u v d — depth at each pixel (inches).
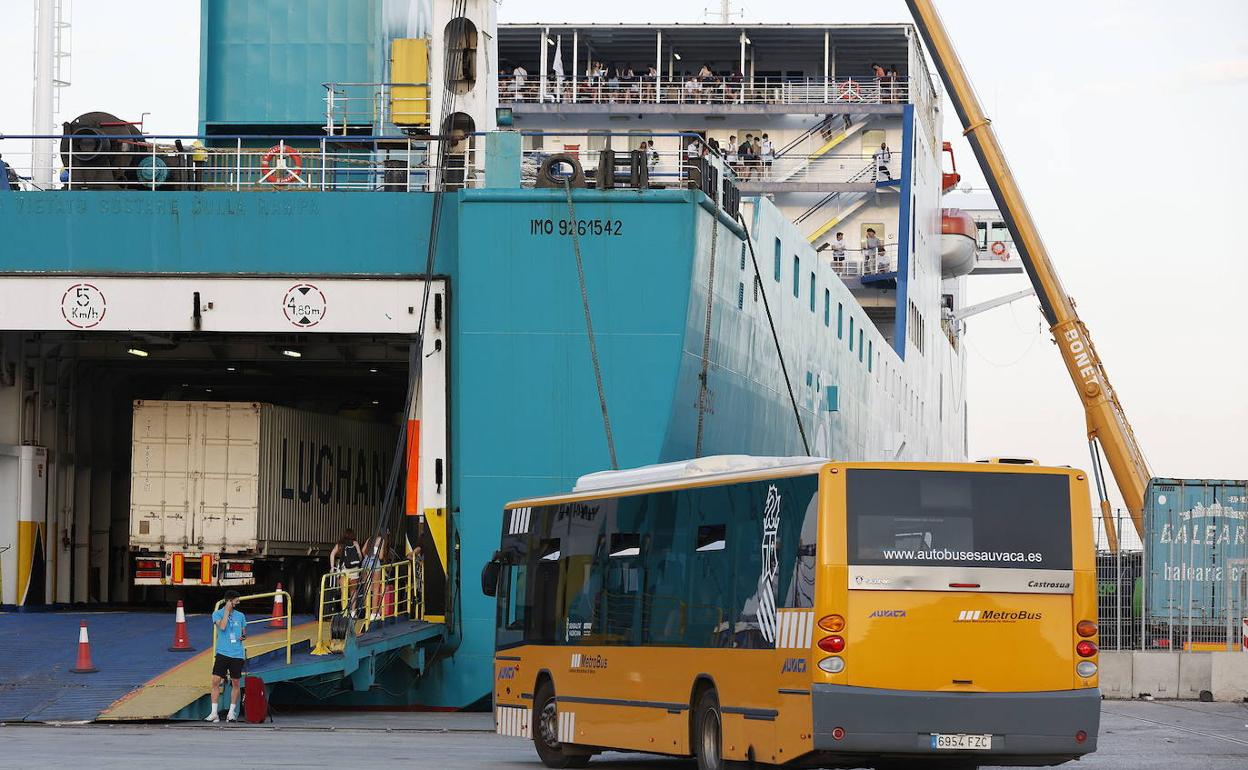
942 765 974.4
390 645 1738.4
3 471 2306.8
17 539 2297.0
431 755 1232.2
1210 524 2078.0
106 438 2662.4
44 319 2007.9
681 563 1099.9
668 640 1106.7
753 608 997.2
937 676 921.5
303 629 1918.1
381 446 3004.4
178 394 3004.4
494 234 1920.5
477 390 1921.8
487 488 1920.5
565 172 2171.5
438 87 2124.8
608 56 4291.3
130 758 1081.4
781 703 951.6
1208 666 2042.3
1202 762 1194.0
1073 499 948.0
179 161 2117.4
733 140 3961.6
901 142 4020.7
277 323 1989.4
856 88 4109.3
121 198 2007.9
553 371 1916.8
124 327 2000.5
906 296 4094.5
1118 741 1393.9
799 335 2817.4
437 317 1975.9
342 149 2397.9
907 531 930.1
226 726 1472.7
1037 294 3619.6
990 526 938.1
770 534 984.3
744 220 2313.0
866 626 920.3
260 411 2365.9
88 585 2516.0
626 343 1914.4
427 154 2117.4
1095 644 940.0
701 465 1131.3
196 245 2003.0
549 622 1283.2
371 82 2416.3
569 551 1267.2
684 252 1911.9
